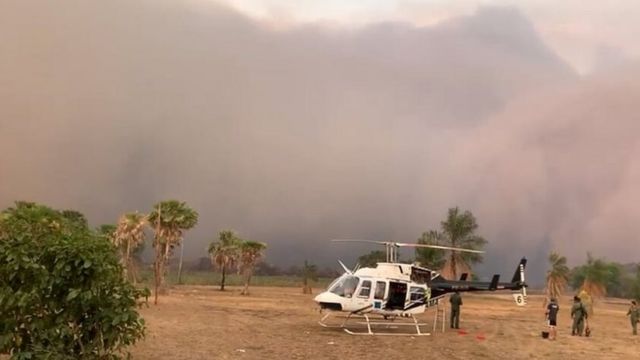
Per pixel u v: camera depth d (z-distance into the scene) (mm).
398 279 22922
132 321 8266
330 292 22797
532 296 103375
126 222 46875
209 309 32969
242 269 72000
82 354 8094
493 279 26609
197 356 13844
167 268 51281
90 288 8055
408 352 16844
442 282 25625
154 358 13188
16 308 7977
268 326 23266
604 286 66062
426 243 69688
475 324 30344
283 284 133750
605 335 27406
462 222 69500
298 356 14797
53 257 8156
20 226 8422
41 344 8047
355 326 24891
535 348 20000
